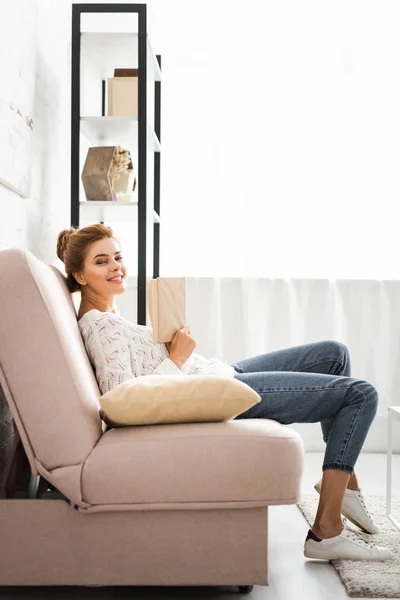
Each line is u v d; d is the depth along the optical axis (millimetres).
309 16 3893
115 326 2025
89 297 2254
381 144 3889
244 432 1702
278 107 3877
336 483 2031
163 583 1698
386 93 3895
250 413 2053
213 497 1671
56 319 1719
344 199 3877
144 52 3037
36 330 1688
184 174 3869
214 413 1758
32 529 1699
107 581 1696
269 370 2410
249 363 2441
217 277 3826
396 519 2455
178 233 3863
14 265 1707
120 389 1754
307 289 3852
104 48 3184
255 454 1675
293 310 3846
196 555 1696
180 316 2104
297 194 3871
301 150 3875
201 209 3859
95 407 1758
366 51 3898
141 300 3051
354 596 1807
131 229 3865
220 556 1697
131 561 1694
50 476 1679
